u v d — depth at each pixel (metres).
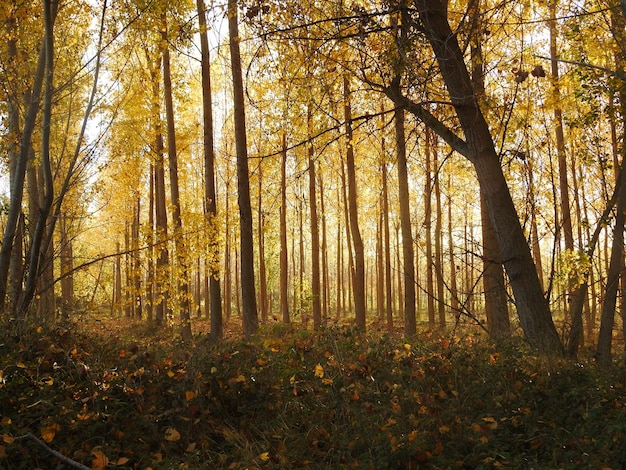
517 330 7.55
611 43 8.24
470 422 4.13
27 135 7.75
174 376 4.91
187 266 12.69
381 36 6.33
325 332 6.63
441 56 6.11
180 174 18.34
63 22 8.52
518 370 5.07
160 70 13.46
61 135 10.97
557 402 4.42
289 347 5.96
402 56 5.83
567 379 4.87
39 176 13.52
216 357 5.43
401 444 3.67
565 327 7.43
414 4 5.83
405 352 5.85
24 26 8.22
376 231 27.38
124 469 3.52
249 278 11.30
